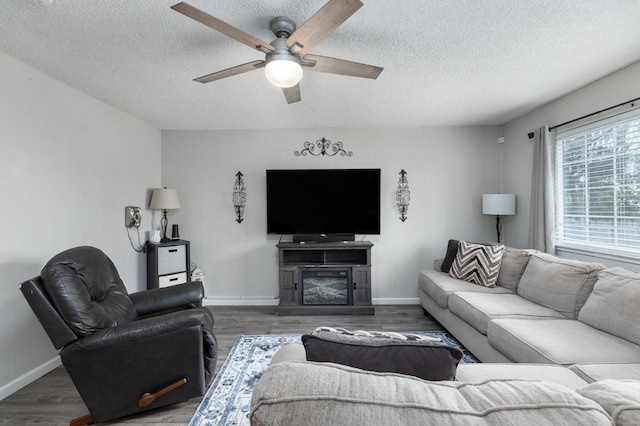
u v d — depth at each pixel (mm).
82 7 1687
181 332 1833
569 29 1939
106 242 3172
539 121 3434
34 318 2354
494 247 3160
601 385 754
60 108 2627
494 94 3025
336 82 2699
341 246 3756
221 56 2232
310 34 1593
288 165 4137
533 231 3365
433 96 3055
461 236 4125
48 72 2459
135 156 3641
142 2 1652
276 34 1830
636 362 1575
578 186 3002
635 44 2125
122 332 1738
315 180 3971
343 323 3461
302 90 2863
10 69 2213
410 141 4113
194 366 1892
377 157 4125
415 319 3580
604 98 2658
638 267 2404
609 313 1888
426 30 1935
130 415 1923
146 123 3848
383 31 1942
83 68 2398
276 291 4148
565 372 1477
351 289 3793
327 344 980
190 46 2094
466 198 4125
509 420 583
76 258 1970
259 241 4164
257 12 1742
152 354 1806
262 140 4141
